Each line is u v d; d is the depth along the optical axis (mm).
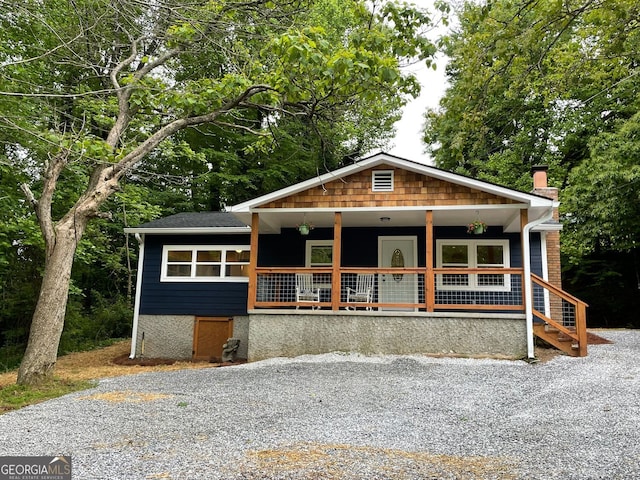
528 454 4508
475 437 5090
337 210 11688
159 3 8188
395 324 10977
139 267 13984
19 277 15062
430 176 11445
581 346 10234
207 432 5238
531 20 7359
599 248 23219
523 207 10992
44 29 11414
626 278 23266
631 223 18406
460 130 8133
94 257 16250
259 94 10109
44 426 5508
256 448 4652
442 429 5410
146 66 10789
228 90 9766
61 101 12867
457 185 11320
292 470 4031
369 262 13695
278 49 7566
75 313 16531
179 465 4145
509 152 21641
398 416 6012
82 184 13945
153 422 5672
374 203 11578
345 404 6676
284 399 6996
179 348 13508
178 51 10914
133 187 15898
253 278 11602
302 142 20375
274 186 22125
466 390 7559
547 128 21359
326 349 11094
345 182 11758
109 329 18469
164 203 21766
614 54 7652
